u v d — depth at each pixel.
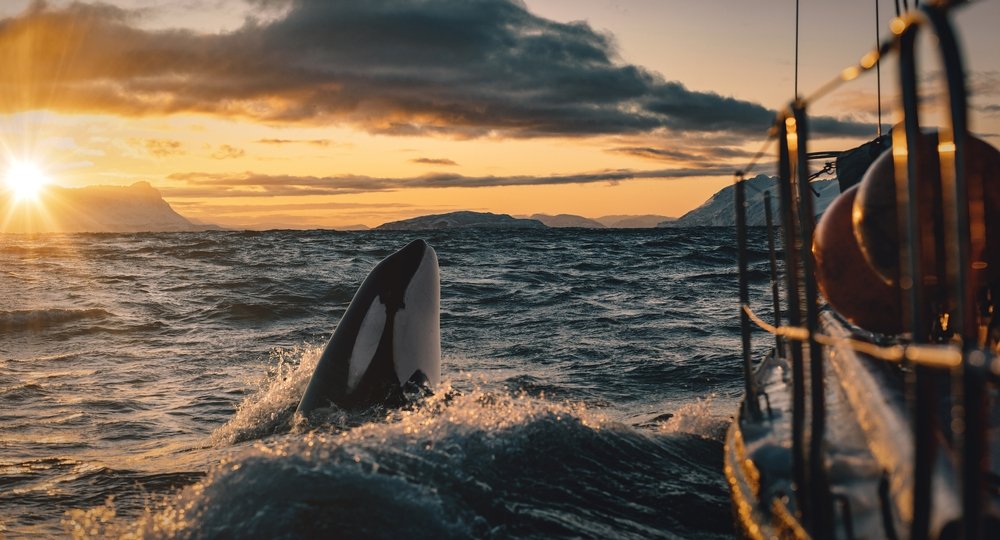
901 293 3.67
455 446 5.54
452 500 4.76
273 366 13.30
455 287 24.78
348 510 4.38
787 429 3.73
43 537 5.56
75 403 10.48
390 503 4.52
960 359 1.60
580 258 38.94
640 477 5.78
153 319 19.52
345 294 23.17
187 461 7.13
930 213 3.20
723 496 5.66
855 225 3.83
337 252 46.00
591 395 10.30
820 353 2.62
